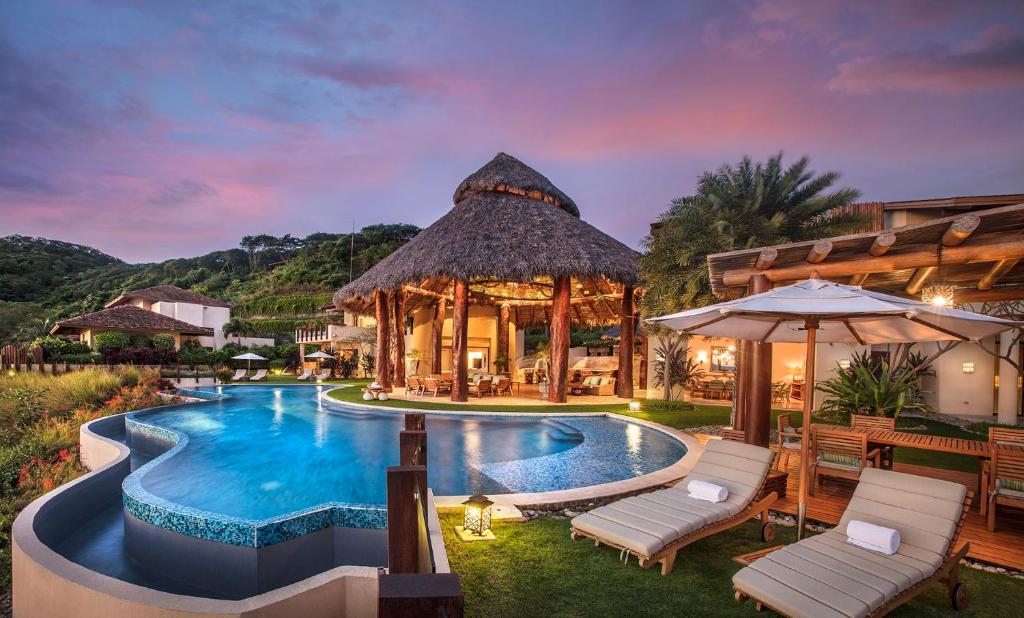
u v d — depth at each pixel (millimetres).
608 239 20281
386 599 1430
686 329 5711
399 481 3434
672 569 4477
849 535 4234
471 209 19359
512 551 4848
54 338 28531
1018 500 5328
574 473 8719
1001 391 13461
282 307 52250
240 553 5355
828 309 4012
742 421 9570
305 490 8078
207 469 9328
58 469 8984
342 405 17156
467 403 16969
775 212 12359
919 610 3887
